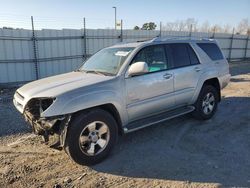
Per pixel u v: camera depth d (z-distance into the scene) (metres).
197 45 6.19
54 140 4.52
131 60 4.84
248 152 4.68
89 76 4.76
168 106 5.45
